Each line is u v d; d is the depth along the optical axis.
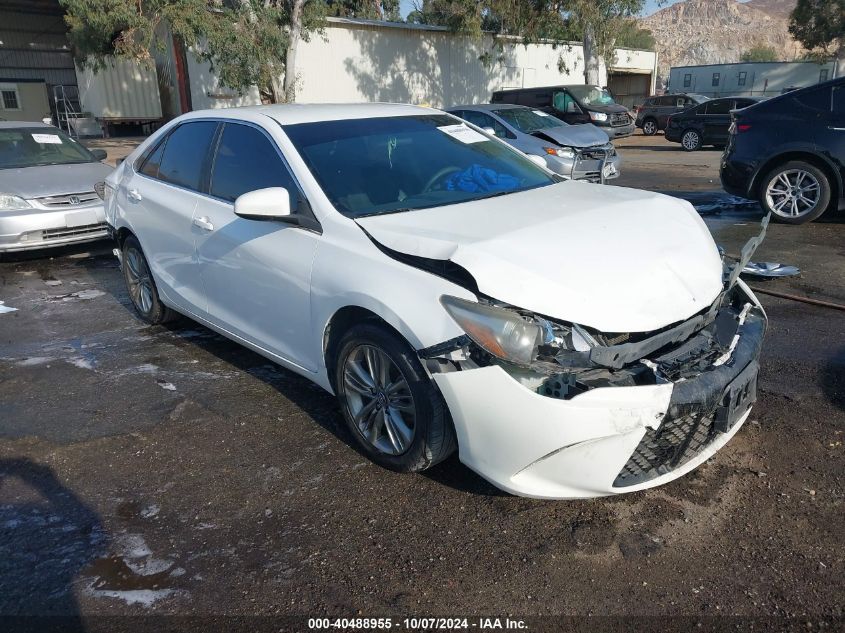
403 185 3.63
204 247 4.18
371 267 3.04
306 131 3.81
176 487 3.19
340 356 3.28
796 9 35.41
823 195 7.55
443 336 2.70
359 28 24.83
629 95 42.00
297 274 3.43
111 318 5.70
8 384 4.41
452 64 27.95
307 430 3.67
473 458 2.77
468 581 2.53
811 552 2.60
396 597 2.46
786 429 3.45
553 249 2.85
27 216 7.29
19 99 31.77
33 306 6.12
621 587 2.47
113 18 15.44
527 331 2.53
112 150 21.84
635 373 2.60
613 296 2.67
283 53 17.88
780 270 5.95
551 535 2.75
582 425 2.48
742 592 2.42
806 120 7.48
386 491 3.09
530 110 12.58
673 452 2.76
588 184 4.07
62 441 3.65
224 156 4.16
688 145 20.20
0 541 2.84
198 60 17.23
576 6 22.59
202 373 4.49
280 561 2.67
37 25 31.56
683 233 3.23
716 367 2.75
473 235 2.93
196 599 2.49
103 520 2.96
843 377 3.99
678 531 2.74
